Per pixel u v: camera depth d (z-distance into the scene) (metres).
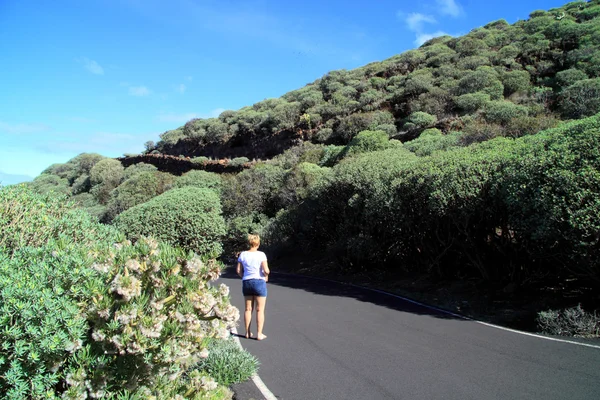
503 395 4.25
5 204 4.80
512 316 7.59
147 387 3.33
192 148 50.41
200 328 3.53
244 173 26.11
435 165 10.48
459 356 5.54
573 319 6.45
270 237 20.77
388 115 31.44
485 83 28.47
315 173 21.08
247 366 5.04
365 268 14.40
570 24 34.00
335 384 4.74
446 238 10.76
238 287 12.85
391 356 5.64
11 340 2.59
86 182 44.31
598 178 6.35
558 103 22.48
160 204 11.66
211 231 11.58
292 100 49.88
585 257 6.68
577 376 4.65
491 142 10.78
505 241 9.12
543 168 7.25
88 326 3.05
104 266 3.45
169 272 3.67
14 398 2.50
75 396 2.75
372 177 13.74
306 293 11.36
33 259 3.42
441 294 9.94
